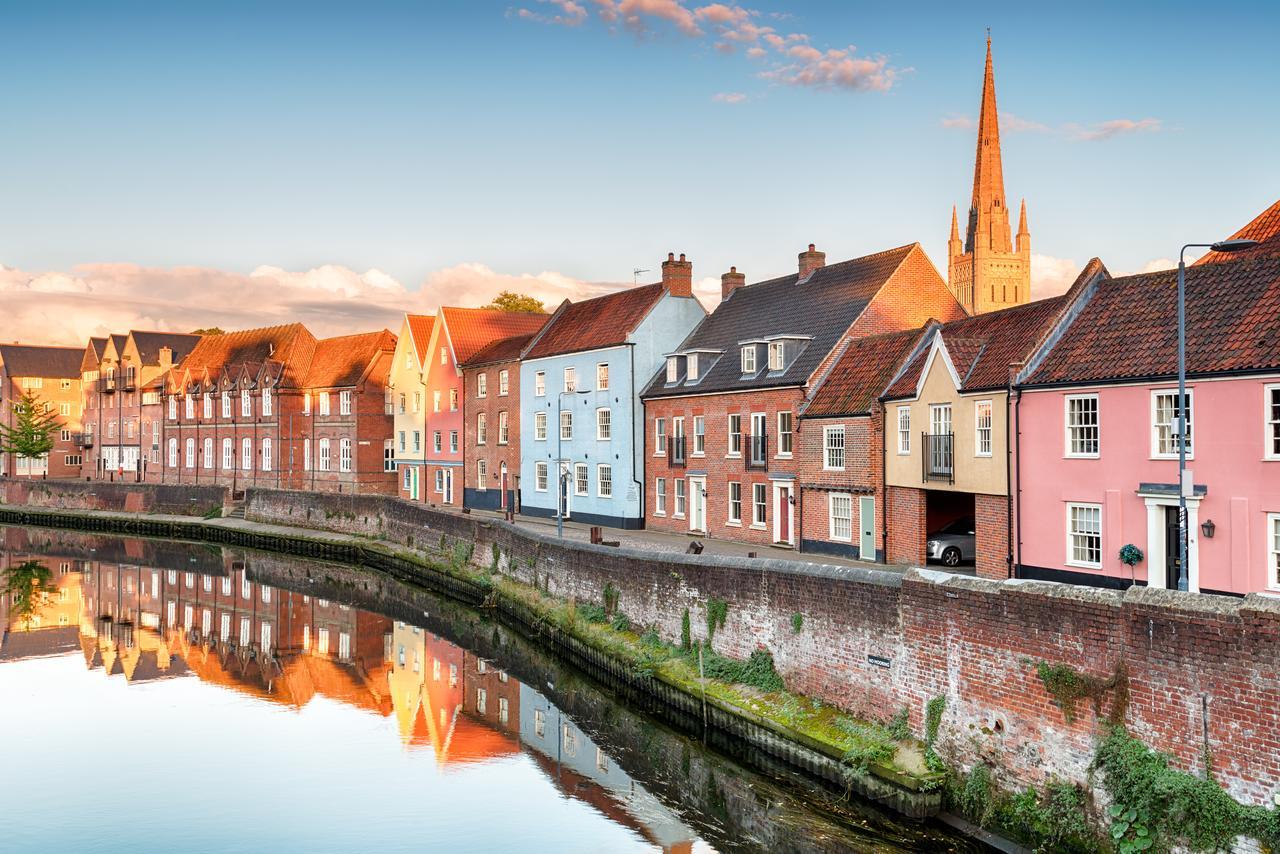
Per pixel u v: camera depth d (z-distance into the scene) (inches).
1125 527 850.1
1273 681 463.5
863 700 704.4
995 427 986.1
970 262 4471.0
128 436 3297.2
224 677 1099.9
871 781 649.0
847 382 1251.2
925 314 1366.9
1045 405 927.0
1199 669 491.8
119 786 771.4
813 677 754.2
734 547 1358.3
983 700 606.2
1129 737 521.7
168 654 1213.1
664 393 1596.9
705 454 1512.1
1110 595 536.7
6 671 1136.8
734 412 1444.4
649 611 970.1
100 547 2245.3
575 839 660.1
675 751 837.2
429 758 827.4
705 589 880.9
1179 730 500.4
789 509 1337.4
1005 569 979.3
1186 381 799.1
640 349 1670.8
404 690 1037.2
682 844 649.6
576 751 844.6
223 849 654.5
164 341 3312.0
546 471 1883.6
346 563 1929.1
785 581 782.5
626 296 1806.1
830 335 1348.4
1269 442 747.4
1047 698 564.4
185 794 751.7
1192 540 795.4
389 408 2466.8
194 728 916.0
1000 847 576.1
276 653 1210.6
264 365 2679.6
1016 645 583.8
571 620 1088.2
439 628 1349.7
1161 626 507.8
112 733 904.9
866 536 1199.6
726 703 794.8
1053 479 917.8
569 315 1948.8
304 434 2610.7
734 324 1600.6
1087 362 893.2
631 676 933.2
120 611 1486.2
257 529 2229.3
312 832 680.4
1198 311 837.8
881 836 625.6
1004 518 978.1
